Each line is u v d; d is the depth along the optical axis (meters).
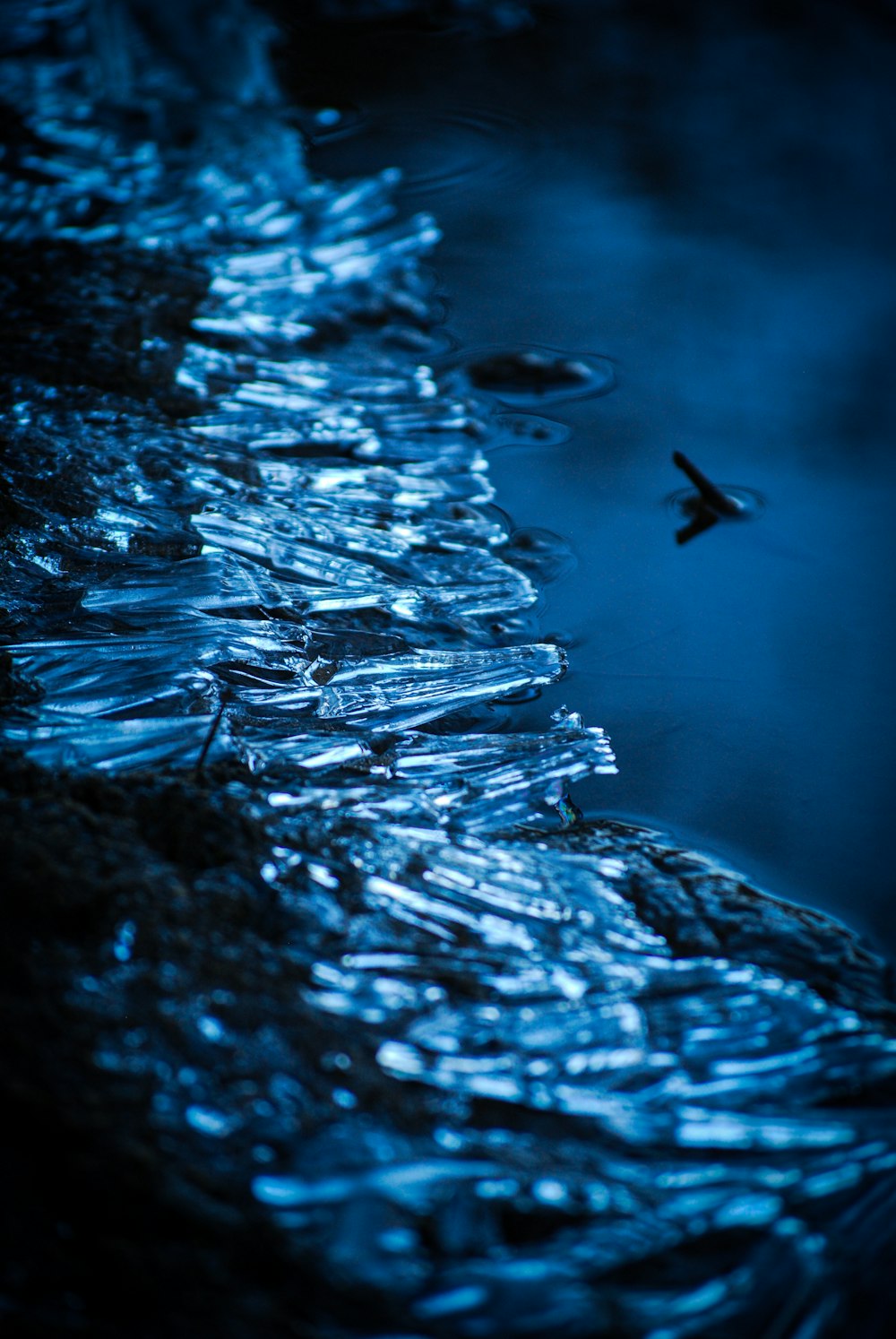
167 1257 0.66
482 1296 0.66
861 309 0.88
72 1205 0.67
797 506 0.81
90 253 0.89
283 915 0.71
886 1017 0.72
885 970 0.72
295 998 0.70
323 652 0.77
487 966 0.72
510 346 0.86
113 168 0.93
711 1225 0.69
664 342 0.87
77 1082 0.69
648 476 0.82
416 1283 0.66
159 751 0.74
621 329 0.87
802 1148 0.70
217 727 0.75
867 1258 0.69
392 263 0.90
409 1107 0.70
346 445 0.83
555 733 0.76
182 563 0.79
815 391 0.85
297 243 0.90
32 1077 0.69
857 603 0.79
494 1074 0.70
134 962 0.70
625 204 0.93
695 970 0.72
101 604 0.78
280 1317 0.65
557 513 0.81
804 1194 0.70
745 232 0.92
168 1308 0.65
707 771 0.76
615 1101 0.70
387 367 0.86
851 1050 0.71
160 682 0.76
